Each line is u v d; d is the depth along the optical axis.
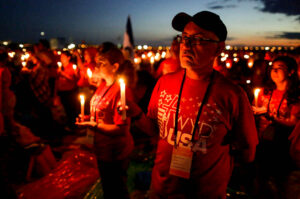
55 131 6.02
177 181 1.52
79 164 3.79
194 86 1.54
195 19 1.42
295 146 2.25
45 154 4.02
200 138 1.48
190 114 1.51
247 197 3.01
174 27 1.64
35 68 6.15
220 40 1.46
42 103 6.07
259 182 2.77
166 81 1.69
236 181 3.42
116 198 2.49
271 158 2.59
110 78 2.34
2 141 4.51
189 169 1.49
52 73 6.34
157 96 1.74
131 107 1.77
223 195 1.56
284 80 2.62
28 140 4.42
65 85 6.29
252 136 1.57
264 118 2.79
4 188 2.19
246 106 1.52
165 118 1.61
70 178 3.47
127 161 2.48
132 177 3.74
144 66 8.31
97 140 2.42
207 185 1.49
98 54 2.29
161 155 1.62
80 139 5.61
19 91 6.84
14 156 4.21
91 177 3.49
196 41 1.43
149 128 1.89
